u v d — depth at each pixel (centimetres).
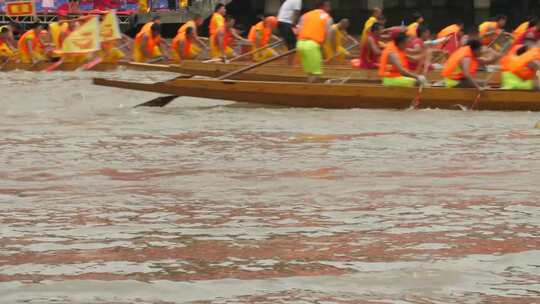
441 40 5866
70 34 7069
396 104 4053
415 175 2483
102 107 4419
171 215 2000
